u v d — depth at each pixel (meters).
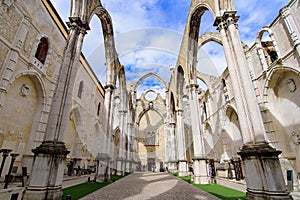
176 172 22.56
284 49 10.92
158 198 6.24
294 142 10.52
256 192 4.93
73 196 6.38
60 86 7.08
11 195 4.54
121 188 8.70
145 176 17.59
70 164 15.01
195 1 11.98
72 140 17.47
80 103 17.88
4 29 8.87
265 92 12.52
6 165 9.36
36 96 12.10
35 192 5.18
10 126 9.79
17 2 9.59
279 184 4.75
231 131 17.77
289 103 11.03
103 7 11.92
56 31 13.60
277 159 5.07
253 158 5.25
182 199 6.08
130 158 26.70
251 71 13.95
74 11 8.55
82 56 17.80
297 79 10.39
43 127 12.05
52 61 13.21
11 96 9.86
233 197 6.38
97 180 11.34
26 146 11.02
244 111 6.27
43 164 5.65
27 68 10.68
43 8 11.89
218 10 8.05
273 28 11.81
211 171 15.63
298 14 9.86
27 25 10.34
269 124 11.95
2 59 8.81
